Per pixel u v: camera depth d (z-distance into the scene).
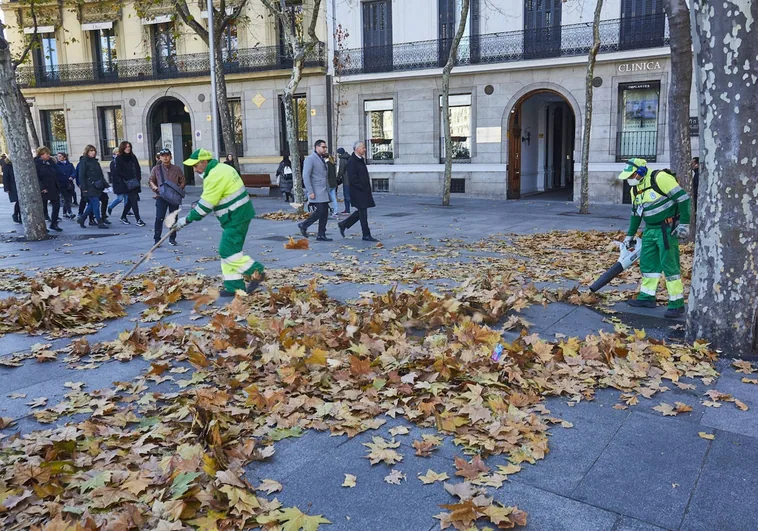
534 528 2.79
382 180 27.31
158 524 2.67
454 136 25.69
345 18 26.88
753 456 3.43
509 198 24.92
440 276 8.23
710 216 5.06
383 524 2.82
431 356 4.69
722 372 4.70
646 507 2.95
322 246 11.30
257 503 2.90
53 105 33.44
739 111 4.81
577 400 4.18
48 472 3.07
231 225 6.96
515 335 5.63
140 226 15.04
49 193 13.84
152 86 31.55
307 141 28.91
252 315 5.73
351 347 4.91
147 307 6.68
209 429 3.45
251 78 29.20
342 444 3.57
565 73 23.08
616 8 22.20
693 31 5.07
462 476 3.20
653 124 22.11
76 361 4.98
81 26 32.09
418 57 25.62
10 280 8.06
